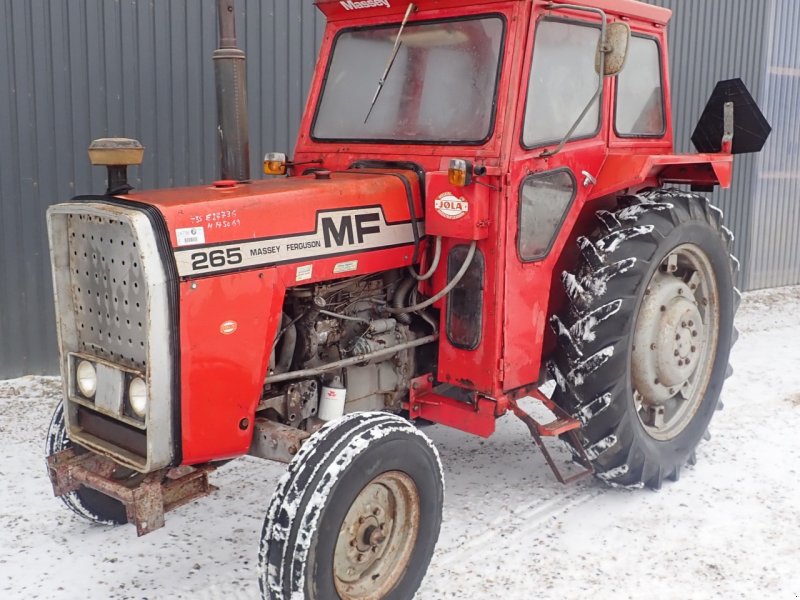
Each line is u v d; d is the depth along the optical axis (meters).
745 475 4.11
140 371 2.69
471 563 3.24
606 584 3.09
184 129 5.76
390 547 2.92
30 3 5.17
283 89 6.11
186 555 3.32
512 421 4.86
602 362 3.53
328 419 3.21
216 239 2.71
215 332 2.71
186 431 2.69
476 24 3.31
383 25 3.64
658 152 4.15
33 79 5.26
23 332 5.48
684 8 8.13
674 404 4.17
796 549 3.37
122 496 2.72
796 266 9.88
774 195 9.38
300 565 2.52
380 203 3.24
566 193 3.50
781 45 9.13
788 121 9.35
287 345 3.12
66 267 2.90
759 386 5.59
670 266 3.97
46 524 3.55
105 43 5.41
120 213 2.58
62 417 3.28
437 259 3.32
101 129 5.49
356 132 3.67
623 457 3.67
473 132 3.28
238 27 5.84
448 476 4.07
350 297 3.33
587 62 3.58
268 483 4.01
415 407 3.59
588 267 3.65
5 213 5.31
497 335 3.26
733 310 4.35
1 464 4.14
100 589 3.04
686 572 3.18
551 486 3.97
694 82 8.45
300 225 2.96
